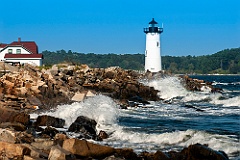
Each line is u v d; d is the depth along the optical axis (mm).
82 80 69000
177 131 33469
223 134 33188
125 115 45656
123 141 30984
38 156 23391
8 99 45531
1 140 25375
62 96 53219
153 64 112562
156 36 112250
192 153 24219
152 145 29469
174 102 66500
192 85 82562
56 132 31266
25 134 27500
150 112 49969
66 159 22641
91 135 32219
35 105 45688
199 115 47906
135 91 67562
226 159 24016
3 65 65312
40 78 55812
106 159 23328
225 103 63750
